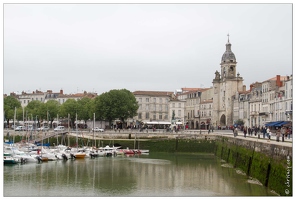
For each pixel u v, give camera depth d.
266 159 55.72
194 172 73.81
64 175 69.44
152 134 125.94
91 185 60.66
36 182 62.59
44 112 165.62
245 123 142.88
